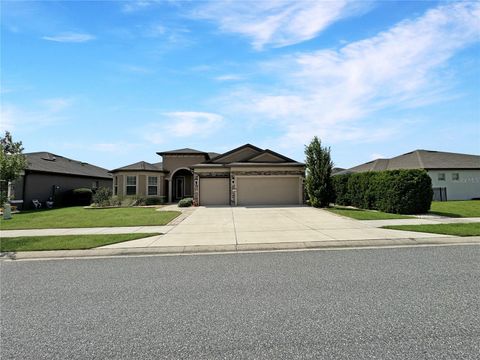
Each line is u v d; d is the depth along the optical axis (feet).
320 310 12.31
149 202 80.12
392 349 9.27
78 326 11.30
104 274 18.48
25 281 17.20
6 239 29.66
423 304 12.76
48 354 9.37
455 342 9.64
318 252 23.85
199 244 27.20
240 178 72.59
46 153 92.43
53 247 26.05
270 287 15.31
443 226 34.63
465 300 13.17
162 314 12.25
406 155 103.60
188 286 15.80
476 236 29.25
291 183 72.95
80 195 84.02
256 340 9.99
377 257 21.70
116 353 9.37
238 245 26.66
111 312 12.55
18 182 68.13
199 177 74.28
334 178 75.72
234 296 14.14
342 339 9.93
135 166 85.40
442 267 18.71
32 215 53.98
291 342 9.81
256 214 51.75
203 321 11.52
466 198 86.33
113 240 28.76
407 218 43.65
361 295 13.92
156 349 9.57
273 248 25.76
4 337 10.53
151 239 29.71
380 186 54.49
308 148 64.80
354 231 32.78
